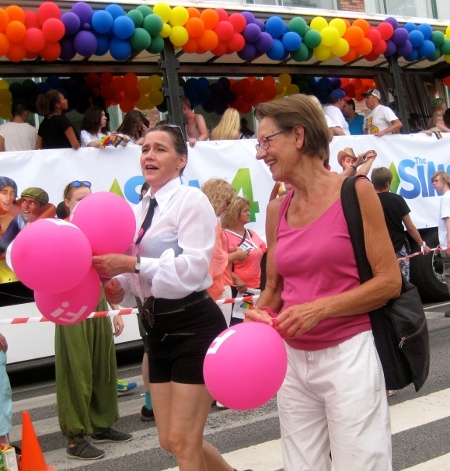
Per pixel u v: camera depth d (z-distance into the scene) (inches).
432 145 396.5
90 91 368.5
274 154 102.3
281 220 106.4
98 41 295.4
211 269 201.9
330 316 96.7
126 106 378.3
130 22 294.7
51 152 289.0
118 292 130.6
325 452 105.6
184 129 315.9
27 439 175.2
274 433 201.6
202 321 122.6
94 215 114.7
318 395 102.6
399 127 383.6
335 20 353.4
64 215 241.1
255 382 91.7
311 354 101.2
